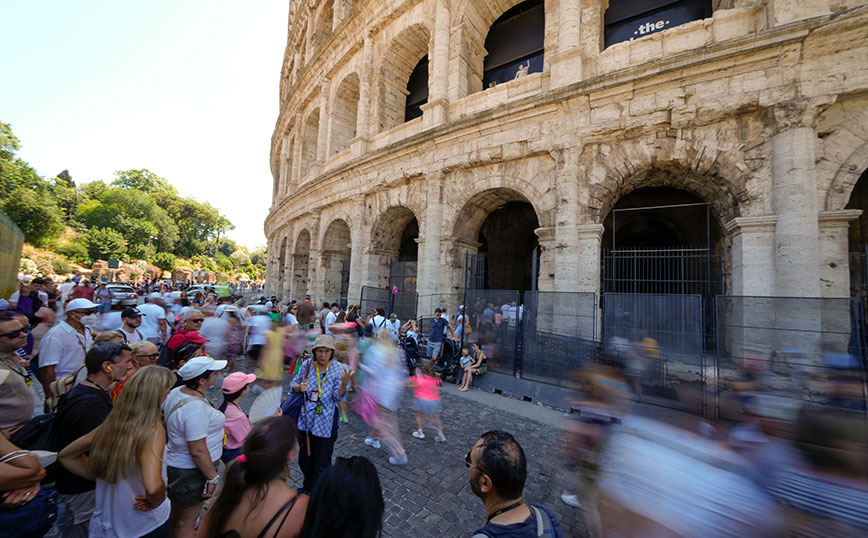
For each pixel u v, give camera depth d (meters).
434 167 15.69
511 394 10.31
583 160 12.16
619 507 2.94
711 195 11.52
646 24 14.70
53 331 5.63
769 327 7.79
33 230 57.56
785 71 9.45
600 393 3.93
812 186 8.91
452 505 5.01
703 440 3.55
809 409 3.26
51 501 3.03
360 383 7.46
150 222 87.00
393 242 19.59
